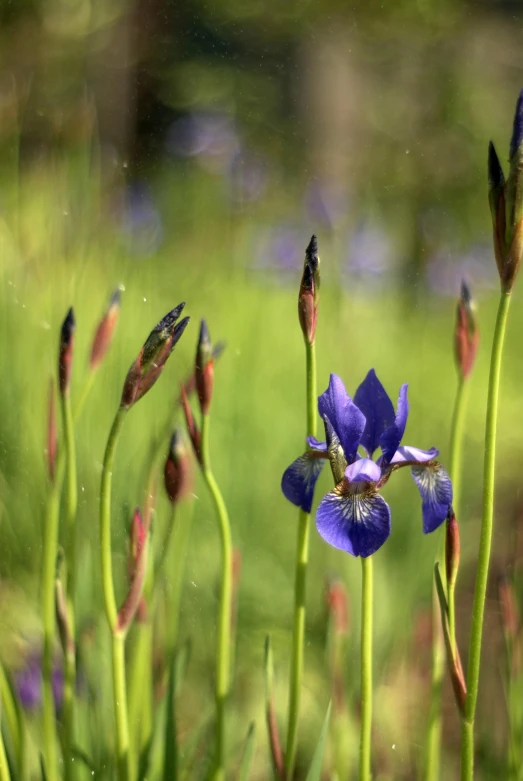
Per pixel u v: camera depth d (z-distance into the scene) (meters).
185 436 1.50
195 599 1.66
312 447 1.29
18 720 1.33
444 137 4.80
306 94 4.57
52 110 2.07
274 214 3.77
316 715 1.59
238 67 4.20
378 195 4.16
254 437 2.30
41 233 1.75
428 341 3.20
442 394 2.91
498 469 2.65
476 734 1.55
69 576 1.34
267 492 2.20
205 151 3.71
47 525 1.34
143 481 1.44
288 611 1.83
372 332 2.99
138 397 1.23
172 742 1.32
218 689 1.32
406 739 1.56
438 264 3.66
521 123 1.22
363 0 4.89
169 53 3.79
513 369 3.53
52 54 3.31
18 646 1.55
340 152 4.49
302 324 1.28
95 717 1.38
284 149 4.34
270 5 4.34
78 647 1.37
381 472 1.29
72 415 1.34
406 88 4.91
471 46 5.19
